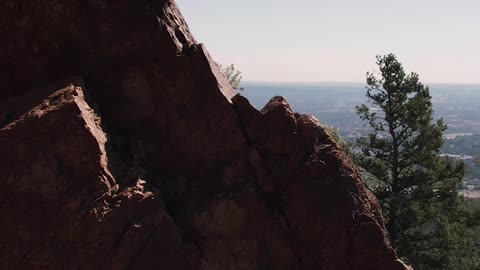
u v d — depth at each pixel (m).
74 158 8.70
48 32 10.27
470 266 27.39
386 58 30.83
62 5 10.20
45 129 8.70
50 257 8.12
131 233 8.49
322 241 9.62
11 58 10.26
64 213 8.36
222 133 10.61
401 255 28.11
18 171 8.44
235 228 9.60
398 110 30.30
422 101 30.08
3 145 8.48
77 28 10.35
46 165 8.53
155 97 10.71
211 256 9.21
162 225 8.79
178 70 10.76
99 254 8.29
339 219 9.67
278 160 10.45
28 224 8.23
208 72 10.78
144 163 10.06
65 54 10.42
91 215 8.38
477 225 29.45
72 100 9.03
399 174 31.00
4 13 10.00
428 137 29.86
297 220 9.82
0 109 9.42
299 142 10.57
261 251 9.52
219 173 10.44
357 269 9.45
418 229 31.16
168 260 8.75
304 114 11.25
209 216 9.62
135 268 8.45
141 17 10.56
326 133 10.91
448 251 28.17
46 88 9.88
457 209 29.52
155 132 10.66
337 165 10.23
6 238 8.13
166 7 11.28
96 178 8.70
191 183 10.34
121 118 10.58
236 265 9.27
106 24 10.44
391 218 28.67
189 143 10.60
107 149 9.45
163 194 9.88
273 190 10.20
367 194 10.35
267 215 9.85
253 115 10.74
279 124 10.62
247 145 10.57
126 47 10.55
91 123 9.20
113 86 10.62
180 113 10.70
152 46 10.65
